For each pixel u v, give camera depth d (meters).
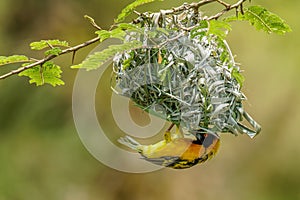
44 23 13.84
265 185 13.26
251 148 13.32
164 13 4.88
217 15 4.89
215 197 13.41
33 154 13.60
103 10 13.45
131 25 4.40
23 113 13.77
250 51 12.80
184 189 13.52
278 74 12.80
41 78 4.97
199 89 5.12
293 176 13.23
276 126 13.09
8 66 13.77
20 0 13.99
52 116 13.71
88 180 13.59
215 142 5.15
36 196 13.34
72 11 13.65
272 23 4.90
